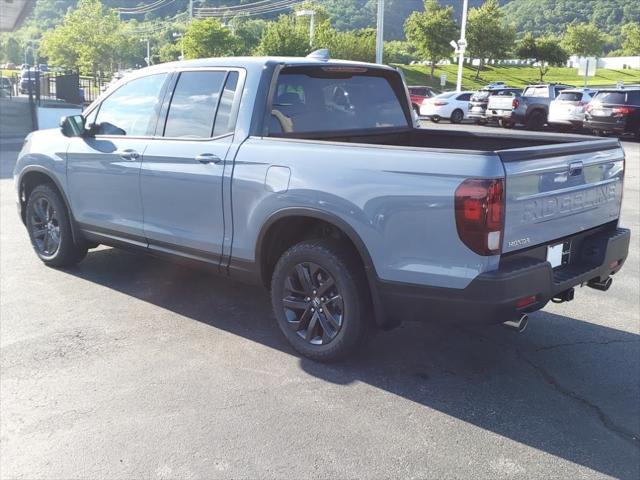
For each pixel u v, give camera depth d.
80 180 5.56
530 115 26.25
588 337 4.84
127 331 4.74
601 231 4.47
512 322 3.61
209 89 4.75
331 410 3.68
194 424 3.51
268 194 4.20
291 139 4.21
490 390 3.96
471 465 3.18
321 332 4.27
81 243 5.91
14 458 3.19
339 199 3.88
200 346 4.50
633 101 21.50
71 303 5.28
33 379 3.98
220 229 4.57
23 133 19.75
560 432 3.50
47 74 28.36
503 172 3.42
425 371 4.21
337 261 4.00
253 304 5.35
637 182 12.89
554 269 4.07
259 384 3.97
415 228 3.62
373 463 3.18
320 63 4.76
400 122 5.54
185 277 6.01
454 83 63.19
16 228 7.83
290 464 3.17
